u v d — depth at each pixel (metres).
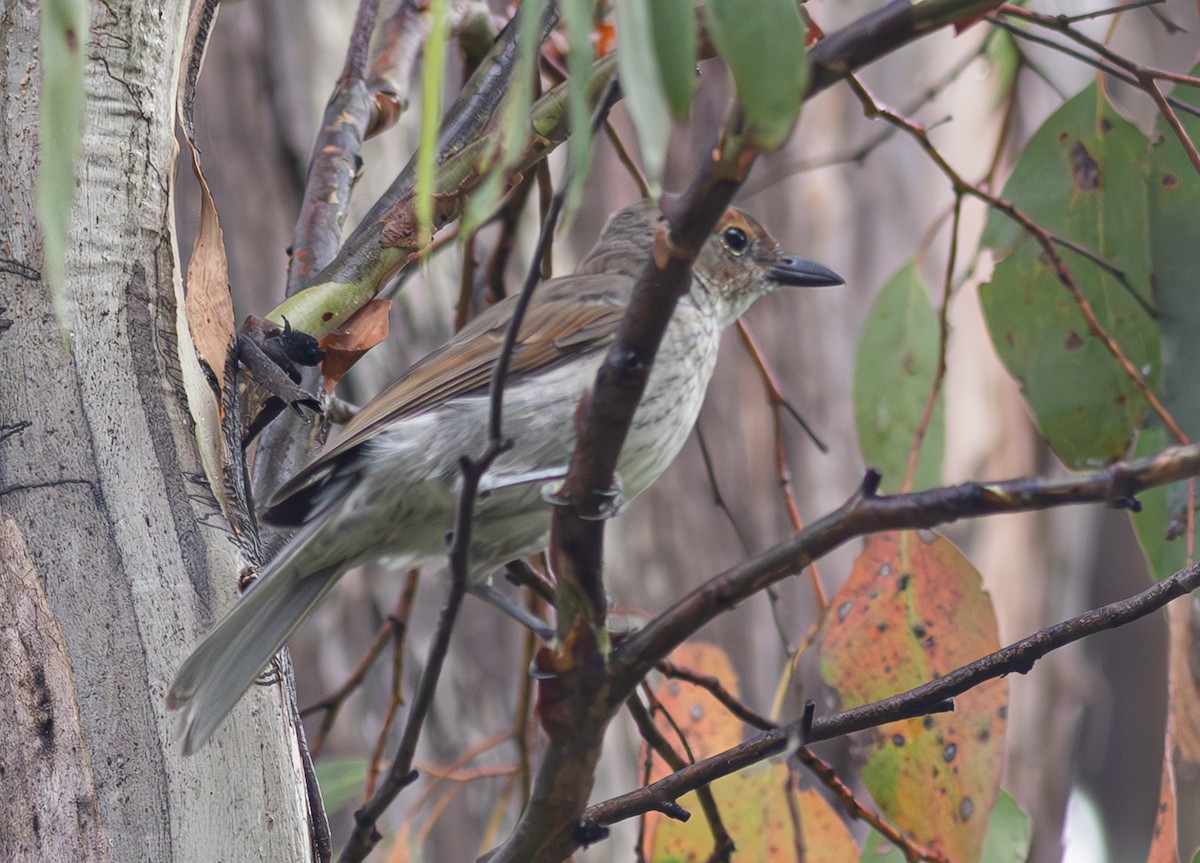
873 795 8.47
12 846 5.35
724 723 9.16
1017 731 17.27
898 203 15.30
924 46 15.45
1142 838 18.55
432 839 12.04
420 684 5.14
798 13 3.80
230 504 6.30
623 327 4.68
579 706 5.11
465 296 10.29
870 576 8.80
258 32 12.05
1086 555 17.81
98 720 5.57
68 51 4.29
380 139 12.38
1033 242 9.86
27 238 5.98
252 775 5.82
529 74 4.08
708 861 8.12
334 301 7.81
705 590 5.02
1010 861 9.08
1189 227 9.57
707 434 14.46
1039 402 9.87
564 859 5.43
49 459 5.82
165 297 6.28
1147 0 8.18
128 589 5.76
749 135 4.17
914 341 10.50
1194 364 9.58
